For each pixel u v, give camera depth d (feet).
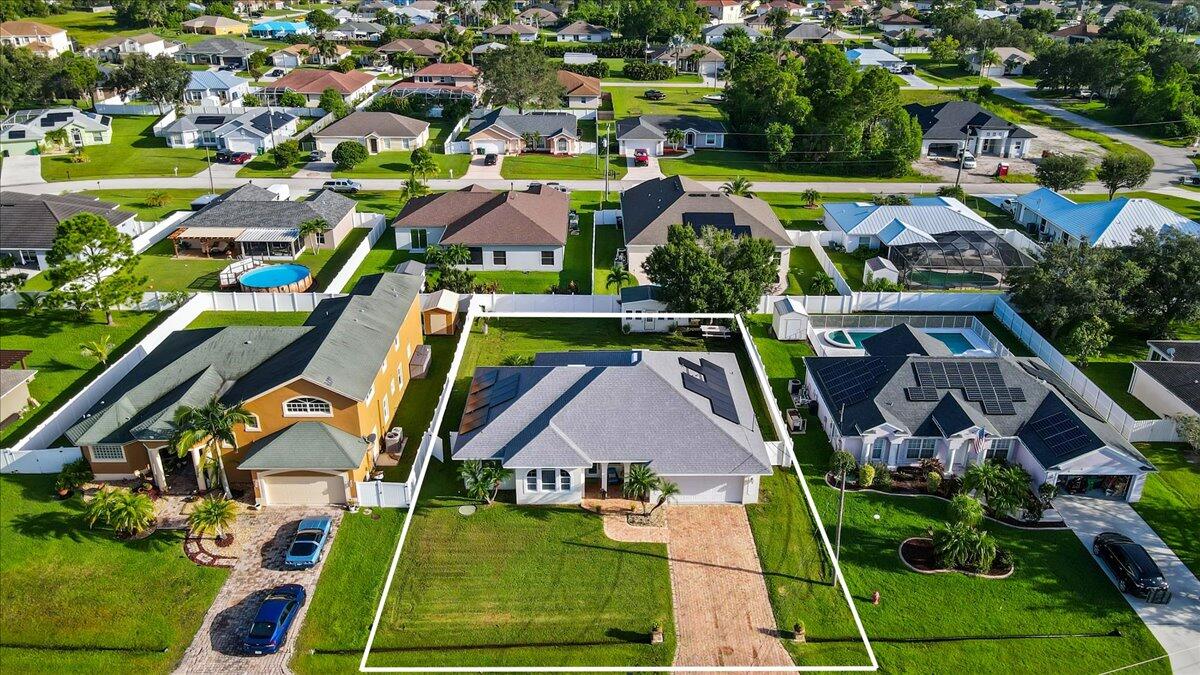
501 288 236.43
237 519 140.15
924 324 219.61
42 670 111.65
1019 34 634.02
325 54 584.40
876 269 240.12
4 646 115.14
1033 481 150.51
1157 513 144.56
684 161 383.45
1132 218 255.09
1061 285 198.80
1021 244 274.98
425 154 337.93
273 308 219.00
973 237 252.42
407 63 556.92
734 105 427.33
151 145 391.24
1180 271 200.44
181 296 218.79
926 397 161.38
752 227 252.83
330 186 325.21
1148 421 164.14
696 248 203.72
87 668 112.16
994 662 114.62
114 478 148.66
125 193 325.01
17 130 369.09
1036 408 160.25
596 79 510.99
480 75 493.36
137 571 128.36
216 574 128.16
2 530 135.85
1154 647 117.39
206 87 473.26
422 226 260.01
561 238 251.39
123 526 133.08
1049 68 516.73
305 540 131.34
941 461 156.35
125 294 207.41
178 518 139.95
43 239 244.42
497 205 259.19
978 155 392.68
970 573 130.31
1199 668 114.01
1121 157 318.04
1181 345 192.34
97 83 468.34
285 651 114.83
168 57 455.22
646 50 624.59
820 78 389.39
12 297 220.64
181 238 255.09
